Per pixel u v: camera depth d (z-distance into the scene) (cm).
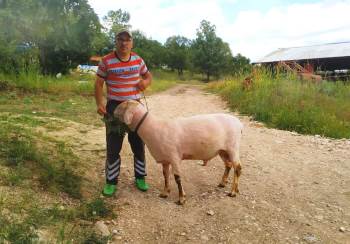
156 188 579
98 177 593
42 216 427
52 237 398
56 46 3070
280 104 1257
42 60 3047
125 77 520
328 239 453
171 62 8094
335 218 504
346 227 482
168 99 1894
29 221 405
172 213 500
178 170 517
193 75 8162
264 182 618
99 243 411
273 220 491
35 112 1080
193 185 598
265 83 1623
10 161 536
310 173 670
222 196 555
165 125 516
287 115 1130
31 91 1603
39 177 520
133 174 627
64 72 3256
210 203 530
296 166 707
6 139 610
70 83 1891
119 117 508
